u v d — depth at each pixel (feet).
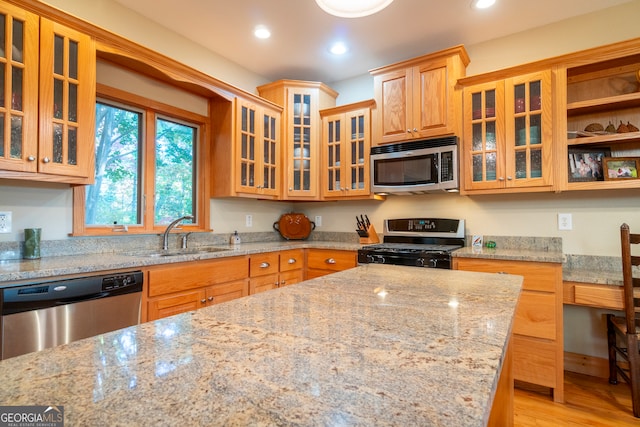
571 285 6.78
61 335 4.98
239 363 1.80
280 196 10.64
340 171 10.57
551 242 8.25
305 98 10.84
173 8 7.66
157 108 8.25
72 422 1.26
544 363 6.69
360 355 1.91
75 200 6.86
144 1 7.41
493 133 8.10
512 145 7.80
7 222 6.01
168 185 8.82
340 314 2.73
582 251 7.92
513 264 7.06
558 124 7.34
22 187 6.19
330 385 1.56
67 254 6.71
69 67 5.94
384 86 9.66
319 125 10.87
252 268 8.44
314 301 3.14
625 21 7.59
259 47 9.41
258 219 11.27
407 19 8.07
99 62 7.11
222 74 9.91
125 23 7.62
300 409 1.37
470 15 7.94
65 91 5.84
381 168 9.62
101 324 5.45
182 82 8.29
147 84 8.04
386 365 1.78
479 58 9.21
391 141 9.52
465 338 2.19
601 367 7.64
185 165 9.27
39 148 5.51
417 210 10.20
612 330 7.14
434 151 8.71
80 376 1.65
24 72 5.37
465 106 8.41
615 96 7.13
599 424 5.83
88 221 7.20
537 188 7.52
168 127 8.84
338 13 7.68
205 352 1.95
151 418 1.30
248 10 7.72
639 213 7.41
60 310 4.97
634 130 7.13
